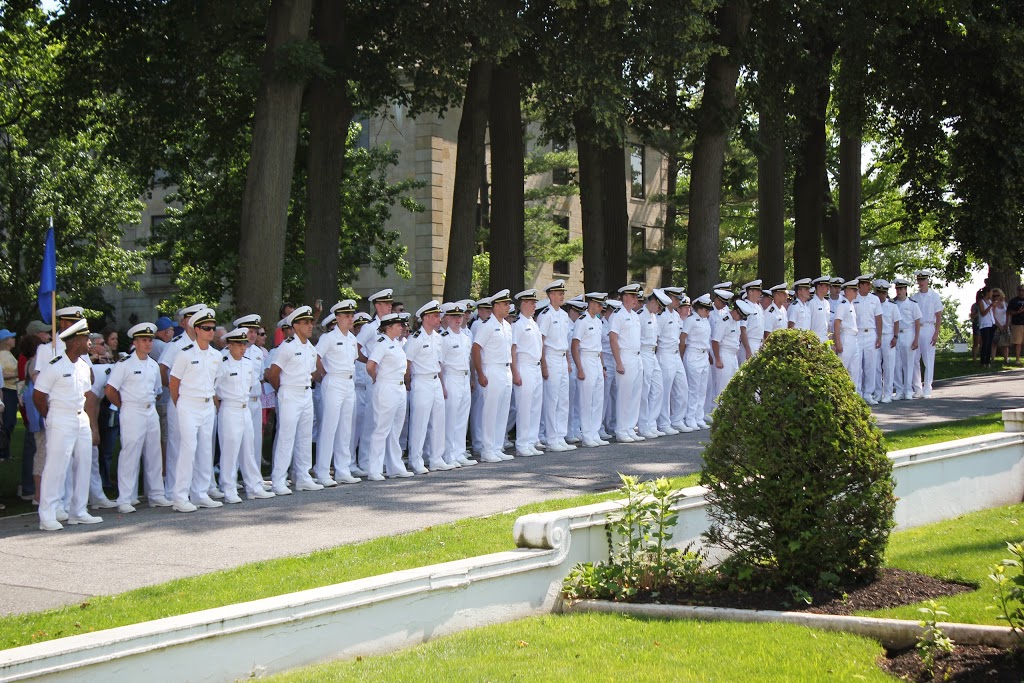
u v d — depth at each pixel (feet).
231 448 40.93
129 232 147.84
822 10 76.64
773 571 24.63
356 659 21.25
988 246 88.58
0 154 112.16
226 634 19.70
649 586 25.49
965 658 19.76
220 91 77.10
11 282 114.83
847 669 19.42
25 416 43.14
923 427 50.19
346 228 103.40
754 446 24.26
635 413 55.42
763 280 90.12
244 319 42.37
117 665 18.30
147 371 40.47
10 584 27.78
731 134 93.20
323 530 33.86
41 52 84.64
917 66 87.25
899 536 31.17
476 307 52.01
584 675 19.43
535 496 38.68
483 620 23.81
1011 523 31.68
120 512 39.37
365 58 71.46
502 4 60.23
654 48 62.44
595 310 54.44
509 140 72.84
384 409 45.65
